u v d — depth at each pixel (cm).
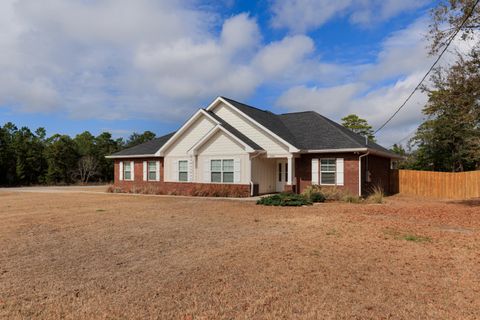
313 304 430
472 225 996
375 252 678
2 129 4316
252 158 2019
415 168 3562
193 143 2305
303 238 806
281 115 2694
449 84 1502
